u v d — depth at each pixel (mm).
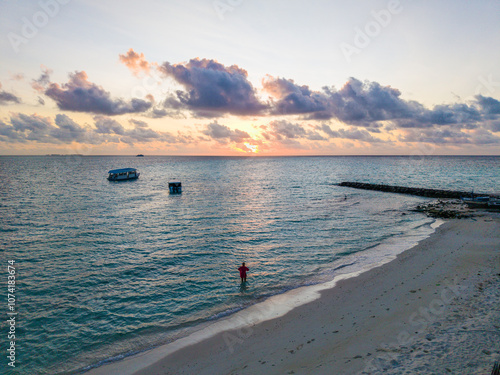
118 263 24172
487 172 129750
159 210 48031
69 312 16469
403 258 23266
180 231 34531
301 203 55156
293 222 39000
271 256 25641
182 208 49938
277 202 56438
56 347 13352
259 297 17859
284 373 10070
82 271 22469
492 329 10992
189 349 12734
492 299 13828
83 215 43844
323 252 26469
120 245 29062
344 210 47531
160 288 19438
